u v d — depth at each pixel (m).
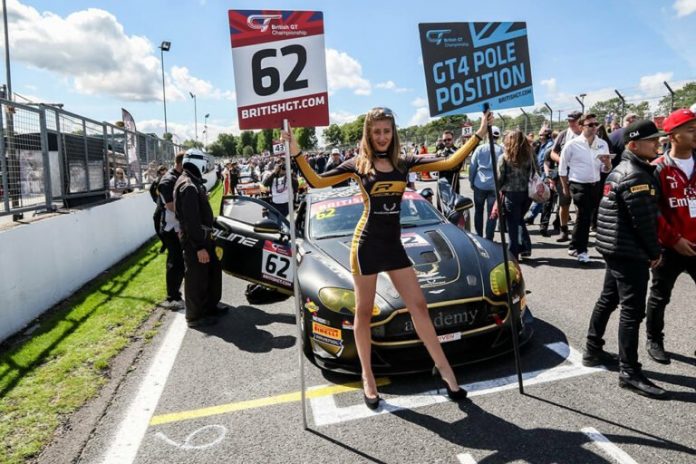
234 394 3.12
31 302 4.71
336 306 3.13
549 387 2.89
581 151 5.62
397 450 2.39
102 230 6.94
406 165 2.71
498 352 3.18
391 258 2.68
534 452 2.29
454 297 3.05
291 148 2.73
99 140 7.64
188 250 4.41
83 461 2.47
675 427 2.41
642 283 2.74
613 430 2.42
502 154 5.70
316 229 4.31
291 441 2.54
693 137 2.98
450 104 2.92
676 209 3.05
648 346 3.25
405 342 3.01
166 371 3.53
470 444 2.40
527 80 3.09
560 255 6.24
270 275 4.53
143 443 2.61
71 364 3.66
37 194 5.52
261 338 4.09
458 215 5.11
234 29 2.70
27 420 2.88
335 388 3.11
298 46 2.75
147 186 11.96
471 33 2.95
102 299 5.43
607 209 2.83
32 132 5.45
